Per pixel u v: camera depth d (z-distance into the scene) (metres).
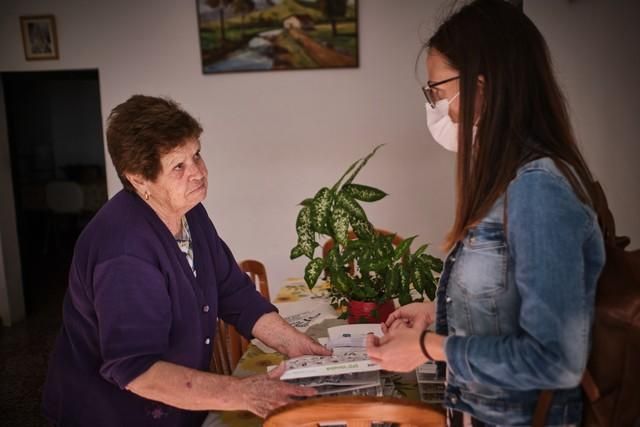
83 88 7.72
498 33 0.86
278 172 3.76
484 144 0.88
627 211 3.21
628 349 0.87
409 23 3.51
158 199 1.29
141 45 3.71
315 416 0.96
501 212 0.87
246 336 1.59
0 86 3.92
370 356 0.99
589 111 3.19
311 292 2.28
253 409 1.14
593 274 0.84
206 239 1.52
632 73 3.11
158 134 1.20
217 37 3.62
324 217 1.67
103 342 1.18
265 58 3.62
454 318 0.95
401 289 1.69
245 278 1.66
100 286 1.19
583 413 0.93
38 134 7.72
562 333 0.77
